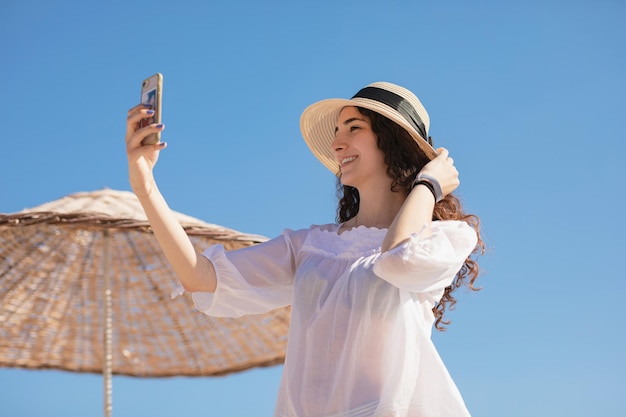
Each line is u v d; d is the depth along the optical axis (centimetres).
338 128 267
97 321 505
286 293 263
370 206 259
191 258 247
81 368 524
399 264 220
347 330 231
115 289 491
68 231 460
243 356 510
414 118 266
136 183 236
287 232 267
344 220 289
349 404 224
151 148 233
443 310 269
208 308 254
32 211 421
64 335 511
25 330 505
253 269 260
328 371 230
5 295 486
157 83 232
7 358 516
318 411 228
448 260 227
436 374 225
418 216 231
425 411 222
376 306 231
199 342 508
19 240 461
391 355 228
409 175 261
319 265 246
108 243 460
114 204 444
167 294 491
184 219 436
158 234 243
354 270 238
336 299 235
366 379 226
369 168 260
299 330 240
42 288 487
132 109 232
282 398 236
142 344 513
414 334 227
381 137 260
